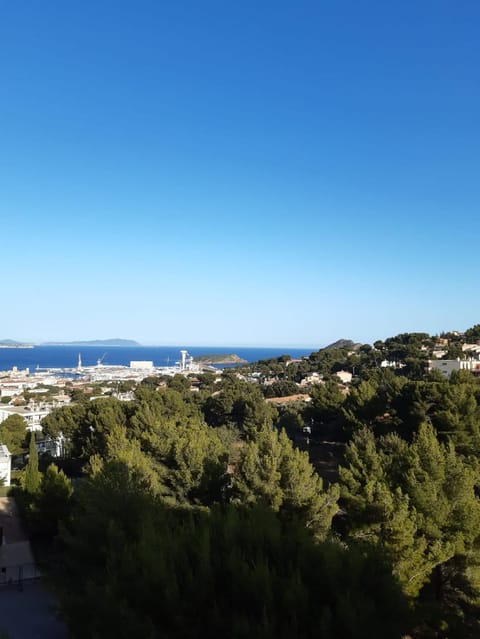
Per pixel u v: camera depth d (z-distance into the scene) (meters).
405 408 44.12
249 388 86.75
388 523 18.09
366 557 12.66
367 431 37.59
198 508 24.98
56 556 28.83
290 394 104.88
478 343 134.75
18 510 37.16
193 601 11.24
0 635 17.70
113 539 16.27
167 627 10.99
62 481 32.28
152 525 14.76
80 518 19.45
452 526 19.36
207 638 10.73
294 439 57.47
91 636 11.78
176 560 12.34
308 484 23.08
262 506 16.25
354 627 9.89
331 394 55.97
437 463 20.88
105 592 11.84
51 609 17.81
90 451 44.69
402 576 16.98
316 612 10.50
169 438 31.33
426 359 105.31
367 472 23.23
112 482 20.22
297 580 10.96
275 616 10.28
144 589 11.55
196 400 76.19
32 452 41.75
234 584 11.38
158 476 27.50
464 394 39.44
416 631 16.61
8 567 26.50
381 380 80.44
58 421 55.62
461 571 19.28
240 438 55.19
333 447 52.41
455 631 16.56
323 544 13.09
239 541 13.18
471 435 35.28
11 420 64.00
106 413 47.62
